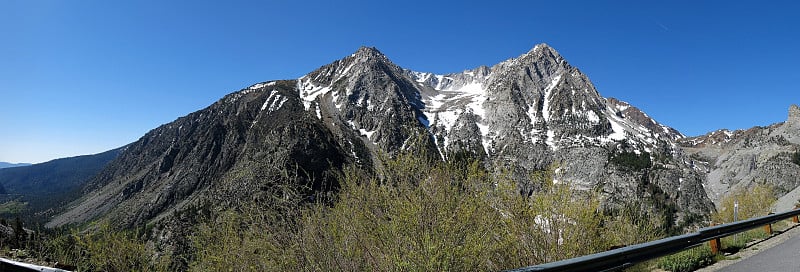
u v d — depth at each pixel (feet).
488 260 26.09
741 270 28.55
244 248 27.61
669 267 30.50
